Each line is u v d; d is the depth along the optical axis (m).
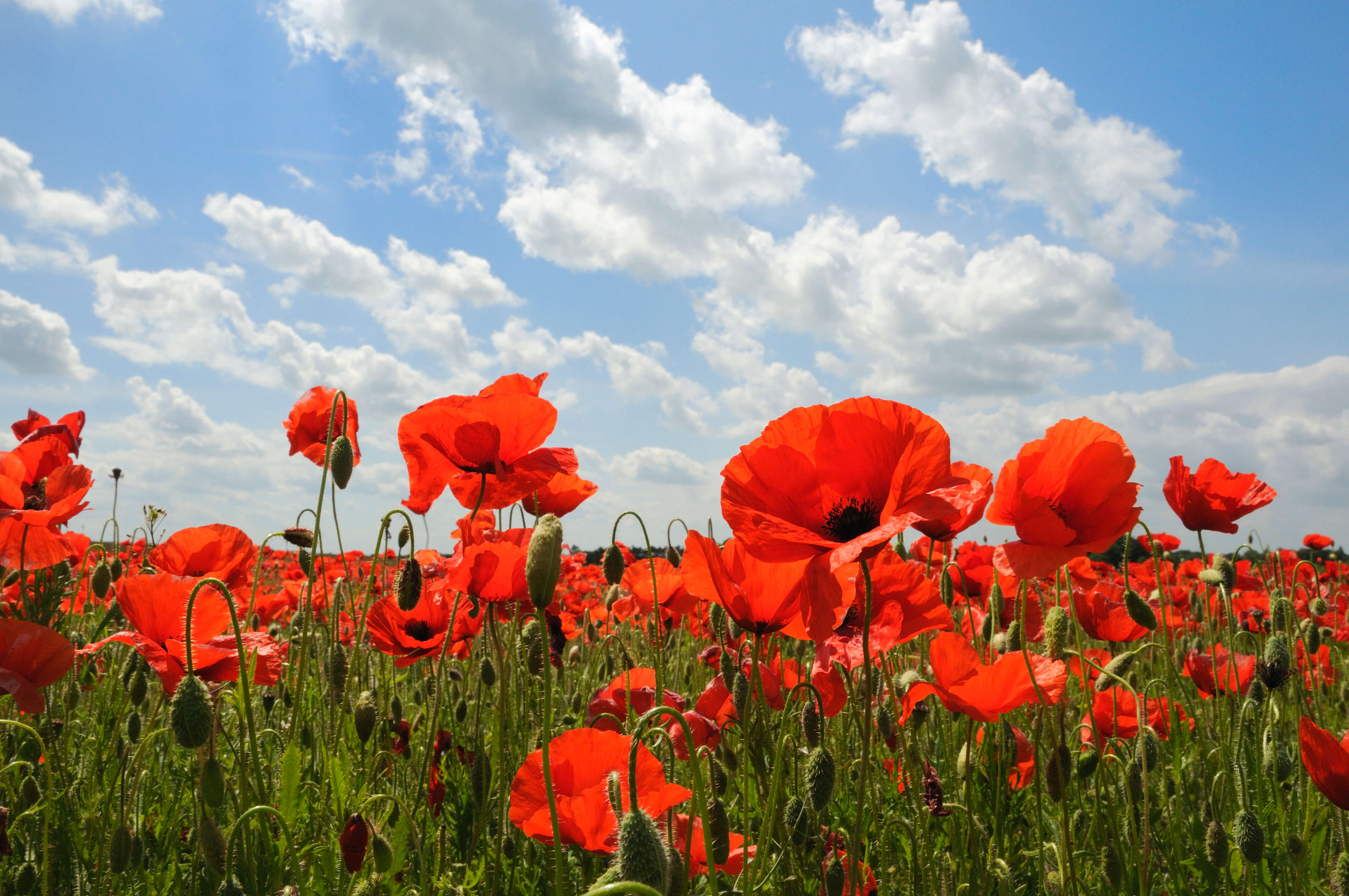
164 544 0.56
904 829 0.53
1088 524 0.46
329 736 0.56
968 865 0.49
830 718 0.58
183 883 0.47
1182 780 0.59
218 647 0.47
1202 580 0.66
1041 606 0.63
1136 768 0.52
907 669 0.58
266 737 0.62
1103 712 0.60
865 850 0.48
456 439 0.55
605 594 0.99
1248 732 0.63
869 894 0.48
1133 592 0.60
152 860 0.52
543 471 0.57
